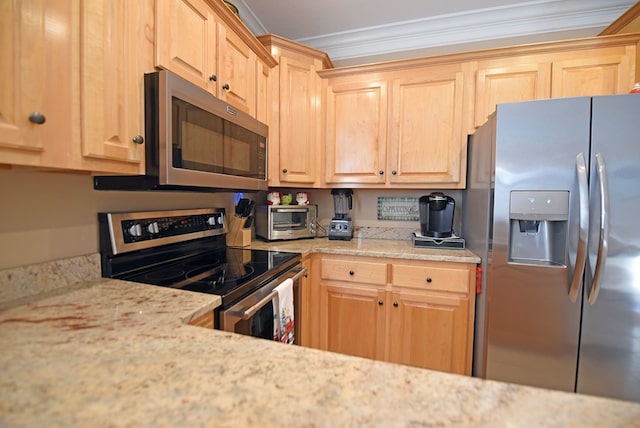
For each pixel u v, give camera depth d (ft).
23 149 2.27
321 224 8.46
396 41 7.77
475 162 5.88
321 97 7.18
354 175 7.04
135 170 3.32
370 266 6.01
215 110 4.20
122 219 3.94
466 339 5.51
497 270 4.76
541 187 4.43
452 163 6.37
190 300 2.97
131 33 3.19
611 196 4.17
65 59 2.56
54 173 3.27
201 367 1.74
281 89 6.63
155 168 3.38
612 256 4.20
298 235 7.41
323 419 1.34
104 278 3.75
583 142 4.25
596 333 4.33
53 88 2.46
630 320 4.20
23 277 2.99
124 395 1.49
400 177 6.72
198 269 4.50
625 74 5.51
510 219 4.64
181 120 3.55
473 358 5.57
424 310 5.71
